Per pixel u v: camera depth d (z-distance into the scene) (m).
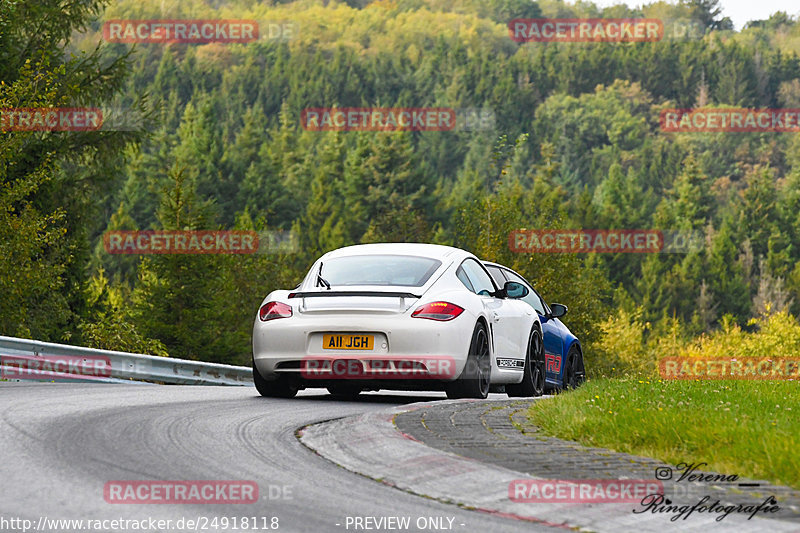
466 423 15.44
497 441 13.70
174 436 14.75
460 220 105.81
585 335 103.62
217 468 12.40
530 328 24.64
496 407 18.00
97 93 70.62
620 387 20.62
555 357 27.48
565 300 101.19
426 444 13.28
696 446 13.25
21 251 53.62
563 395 19.33
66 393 20.59
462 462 12.00
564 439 14.45
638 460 12.47
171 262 107.94
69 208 69.75
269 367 20.94
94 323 69.88
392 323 20.30
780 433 13.61
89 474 11.80
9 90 53.41
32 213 54.44
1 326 55.72
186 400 20.23
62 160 68.75
